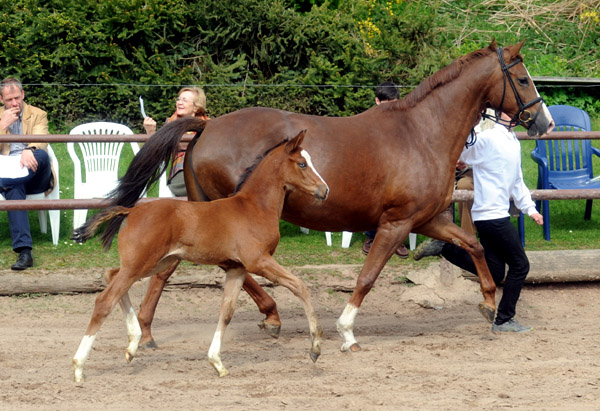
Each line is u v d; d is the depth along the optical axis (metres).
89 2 12.41
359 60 12.24
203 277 8.34
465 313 8.09
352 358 6.18
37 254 8.74
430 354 6.30
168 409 4.81
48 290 8.07
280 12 12.46
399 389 5.26
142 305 6.61
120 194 6.22
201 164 6.35
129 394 5.09
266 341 6.89
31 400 4.96
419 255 7.28
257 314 7.99
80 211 9.34
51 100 12.07
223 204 5.69
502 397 5.08
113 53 12.12
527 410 4.81
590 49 15.14
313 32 12.39
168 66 12.45
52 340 6.74
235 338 7.02
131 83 12.21
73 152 9.50
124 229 5.45
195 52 12.67
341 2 14.12
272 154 5.83
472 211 7.05
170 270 6.61
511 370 5.73
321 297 8.34
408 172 6.46
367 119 6.61
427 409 4.82
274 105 12.09
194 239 5.57
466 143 6.92
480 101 6.74
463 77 6.69
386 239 6.54
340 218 6.48
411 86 12.22
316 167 6.29
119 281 5.39
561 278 8.63
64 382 5.38
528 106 6.71
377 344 6.68
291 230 9.98
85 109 12.25
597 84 13.48
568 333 7.10
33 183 8.88
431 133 6.61
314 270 8.58
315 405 4.91
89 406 4.86
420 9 15.55
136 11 12.20
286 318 7.83
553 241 9.62
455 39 14.88
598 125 13.12
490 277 7.01
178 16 12.50
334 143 6.36
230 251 5.64
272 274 5.68
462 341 6.79
